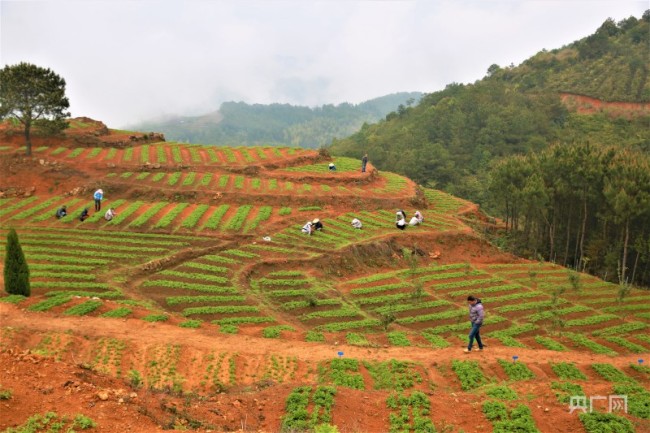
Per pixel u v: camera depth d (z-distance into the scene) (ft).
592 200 219.20
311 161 279.69
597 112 535.60
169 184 219.00
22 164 218.38
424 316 133.59
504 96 571.28
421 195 257.96
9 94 212.84
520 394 68.74
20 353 52.90
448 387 77.15
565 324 130.82
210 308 123.54
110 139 269.85
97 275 139.33
